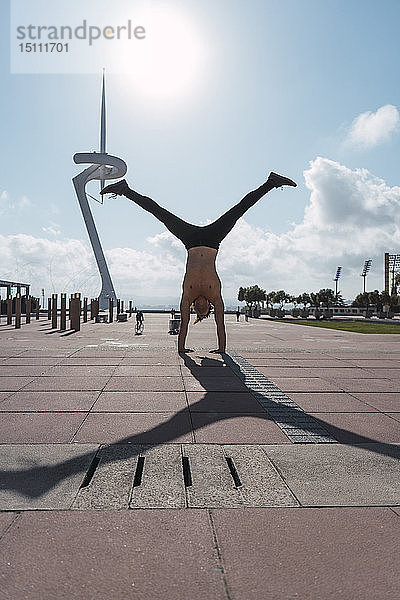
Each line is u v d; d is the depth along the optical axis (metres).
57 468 5.15
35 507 4.18
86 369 12.20
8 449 5.80
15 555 3.41
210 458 5.54
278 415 7.67
